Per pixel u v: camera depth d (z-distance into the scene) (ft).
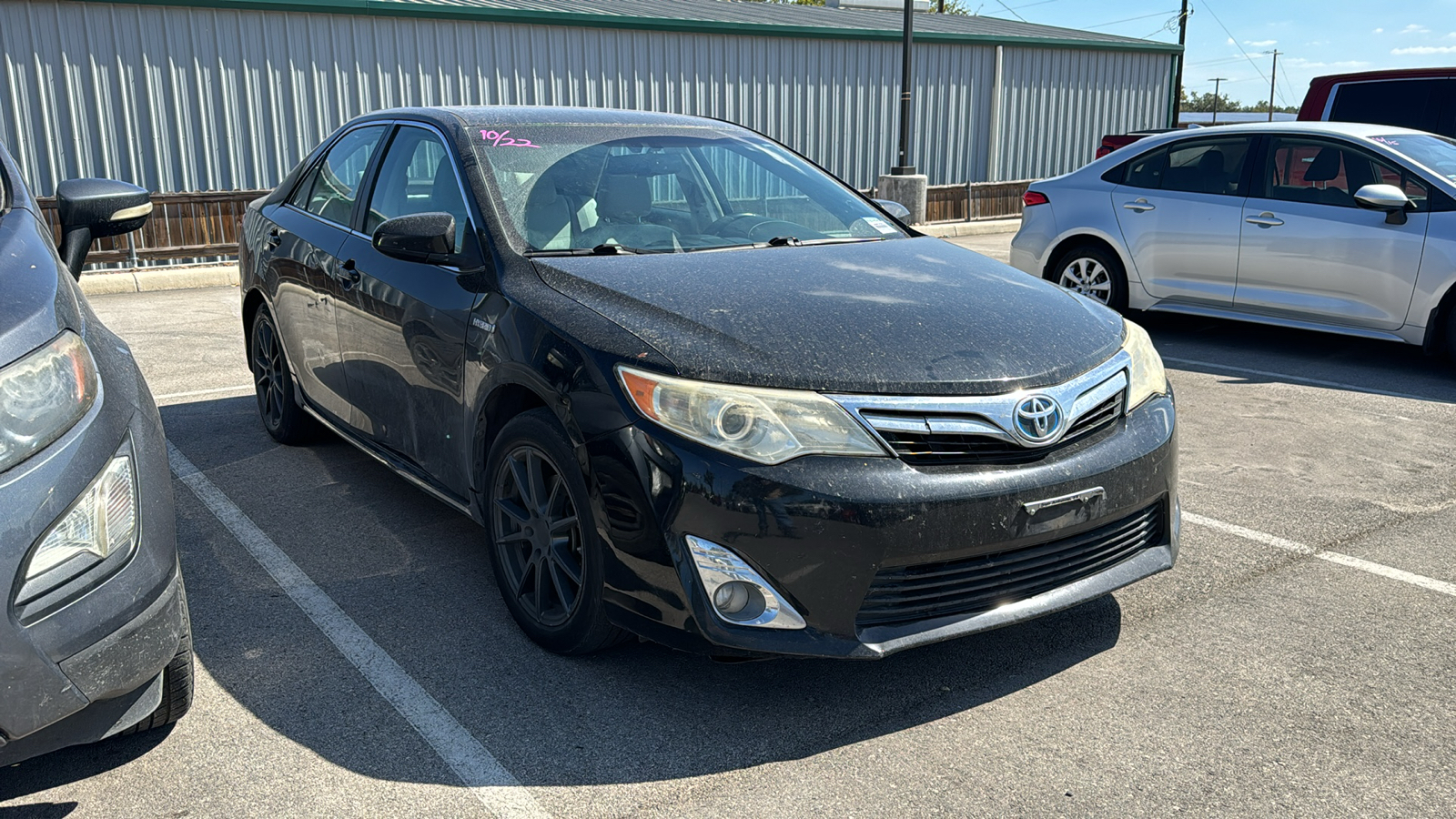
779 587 8.17
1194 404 19.03
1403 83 31.14
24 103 38.06
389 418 12.37
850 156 57.93
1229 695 9.18
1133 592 11.30
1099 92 67.51
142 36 39.52
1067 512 8.72
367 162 13.71
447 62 45.57
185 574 11.71
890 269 10.77
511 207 11.16
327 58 43.09
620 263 10.44
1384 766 8.13
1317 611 10.80
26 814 7.55
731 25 51.75
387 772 8.08
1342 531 12.97
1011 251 27.04
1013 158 64.44
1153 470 9.38
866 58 57.06
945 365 8.67
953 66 60.29
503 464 10.02
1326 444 16.58
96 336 7.67
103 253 34.76
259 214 16.16
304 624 10.52
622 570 8.60
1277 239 22.27
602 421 8.58
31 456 6.42
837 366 8.48
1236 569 11.85
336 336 13.33
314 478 14.87
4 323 6.55
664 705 9.04
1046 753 8.31
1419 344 21.07
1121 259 24.88
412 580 11.55
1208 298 23.61
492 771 8.09
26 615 6.31
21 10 37.47
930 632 8.44
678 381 8.34
